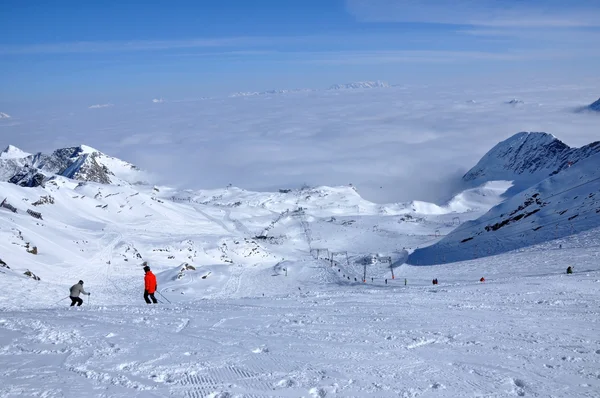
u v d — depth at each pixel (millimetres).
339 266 116125
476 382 8086
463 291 22141
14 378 7707
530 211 97938
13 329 11539
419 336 11562
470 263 65375
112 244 118250
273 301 19203
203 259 131625
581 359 9523
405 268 90062
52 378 7742
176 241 137000
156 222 181875
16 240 88375
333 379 8117
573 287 21844
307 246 194625
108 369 8328
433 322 13469
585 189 92500
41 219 123562
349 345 10609
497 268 52750
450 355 9820
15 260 79312
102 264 100250
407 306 17000
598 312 15031
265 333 11836
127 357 9141
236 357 9383
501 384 8008
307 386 7723
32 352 9391
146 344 10289
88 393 7055
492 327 12719
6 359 8883
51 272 82938
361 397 7293
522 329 12445
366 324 13133
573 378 8336
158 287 89438
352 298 20188
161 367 8547
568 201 91938
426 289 25266
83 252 105312
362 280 85000
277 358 9406
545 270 43656
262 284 100188
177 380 7879
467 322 13453
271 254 162125
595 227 67938
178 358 9203
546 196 102250
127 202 192125
